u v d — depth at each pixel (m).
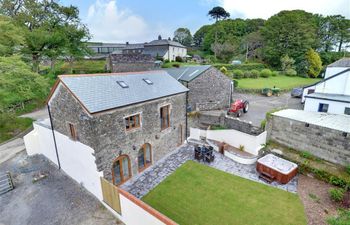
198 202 10.76
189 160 15.23
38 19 33.12
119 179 12.10
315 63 47.12
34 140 16.27
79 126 10.59
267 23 59.47
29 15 31.08
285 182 11.99
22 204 10.87
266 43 57.28
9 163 15.23
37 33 29.14
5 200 11.23
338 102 16.12
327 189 11.34
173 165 14.51
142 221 8.23
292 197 10.88
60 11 34.84
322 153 13.12
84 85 11.15
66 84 10.42
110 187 9.55
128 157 12.27
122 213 9.30
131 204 8.51
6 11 30.56
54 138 13.48
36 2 32.38
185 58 62.62
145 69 32.66
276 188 11.74
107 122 10.50
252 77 44.25
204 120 21.56
